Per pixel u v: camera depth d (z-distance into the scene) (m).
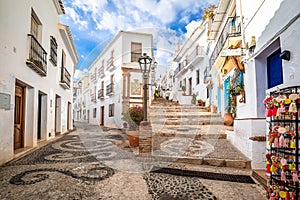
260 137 3.31
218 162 3.54
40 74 6.04
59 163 3.69
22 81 4.71
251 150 3.36
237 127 4.34
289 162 1.93
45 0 6.54
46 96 6.89
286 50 2.63
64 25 8.48
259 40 3.65
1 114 3.71
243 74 4.66
